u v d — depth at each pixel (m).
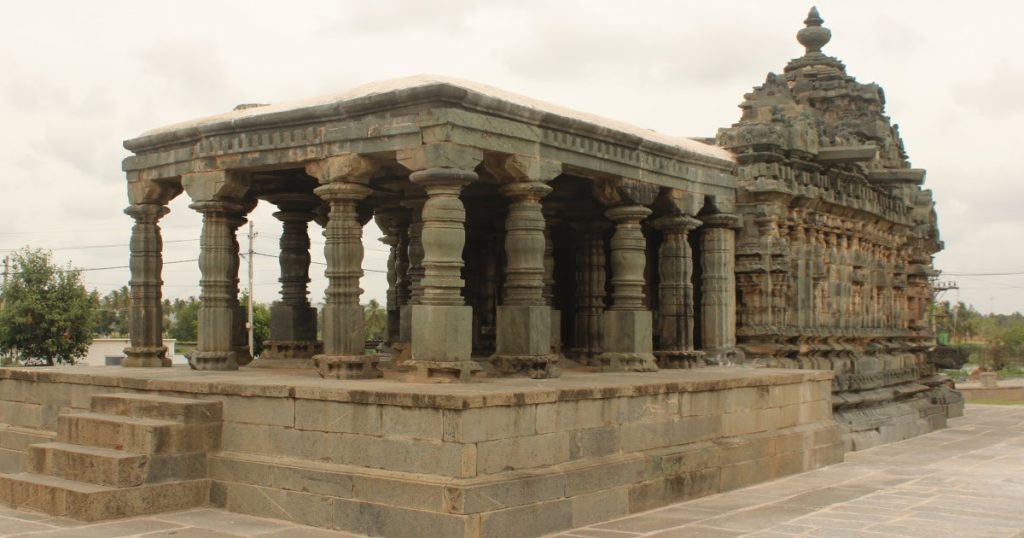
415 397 11.80
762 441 16.91
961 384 49.41
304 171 18.27
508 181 15.28
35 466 13.90
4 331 41.41
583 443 13.17
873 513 13.66
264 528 12.44
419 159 14.02
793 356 21.92
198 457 13.73
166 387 14.76
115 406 14.52
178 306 84.19
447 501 11.31
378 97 14.38
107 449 13.60
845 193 24.11
